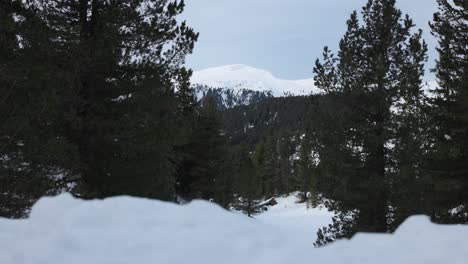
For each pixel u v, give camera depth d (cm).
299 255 399
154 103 1211
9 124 924
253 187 4825
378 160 1391
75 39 1088
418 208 1255
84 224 479
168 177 1773
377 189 1316
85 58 1052
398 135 1336
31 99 972
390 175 1307
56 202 559
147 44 1190
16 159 935
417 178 1291
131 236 448
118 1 1172
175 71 1257
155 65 1214
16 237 467
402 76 1367
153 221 488
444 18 1336
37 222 518
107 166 1181
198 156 3303
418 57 1340
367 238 429
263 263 386
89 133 1157
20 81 981
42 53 1036
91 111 1190
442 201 1267
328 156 1419
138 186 1259
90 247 425
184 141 1328
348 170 1384
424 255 367
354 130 1398
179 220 488
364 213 1391
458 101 1245
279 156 8162
